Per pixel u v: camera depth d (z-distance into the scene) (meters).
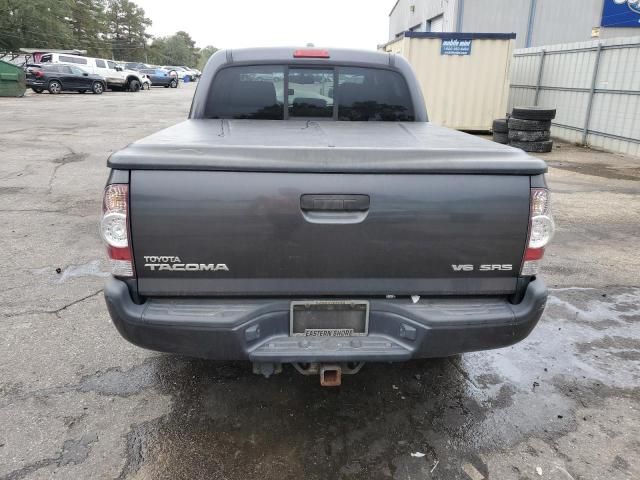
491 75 14.80
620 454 2.63
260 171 2.24
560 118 15.31
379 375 3.31
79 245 5.57
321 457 2.57
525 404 3.03
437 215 2.33
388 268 2.38
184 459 2.53
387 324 2.47
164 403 2.97
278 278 2.36
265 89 4.07
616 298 4.57
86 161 10.46
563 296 4.59
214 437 2.70
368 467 2.51
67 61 34.28
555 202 8.05
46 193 7.84
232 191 2.24
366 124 3.80
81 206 7.14
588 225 6.82
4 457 2.51
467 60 14.70
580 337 3.86
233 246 2.29
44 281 4.61
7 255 5.23
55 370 3.26
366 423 2.84
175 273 2.33
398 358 2.44
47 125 16.11
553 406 3.02
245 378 3.24
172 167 2.22
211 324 2.34
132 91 38.31
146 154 2.23
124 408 2.91
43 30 62.69
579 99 14.32
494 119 14.68
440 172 2.30
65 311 4.05
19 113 19.47
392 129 3.48
